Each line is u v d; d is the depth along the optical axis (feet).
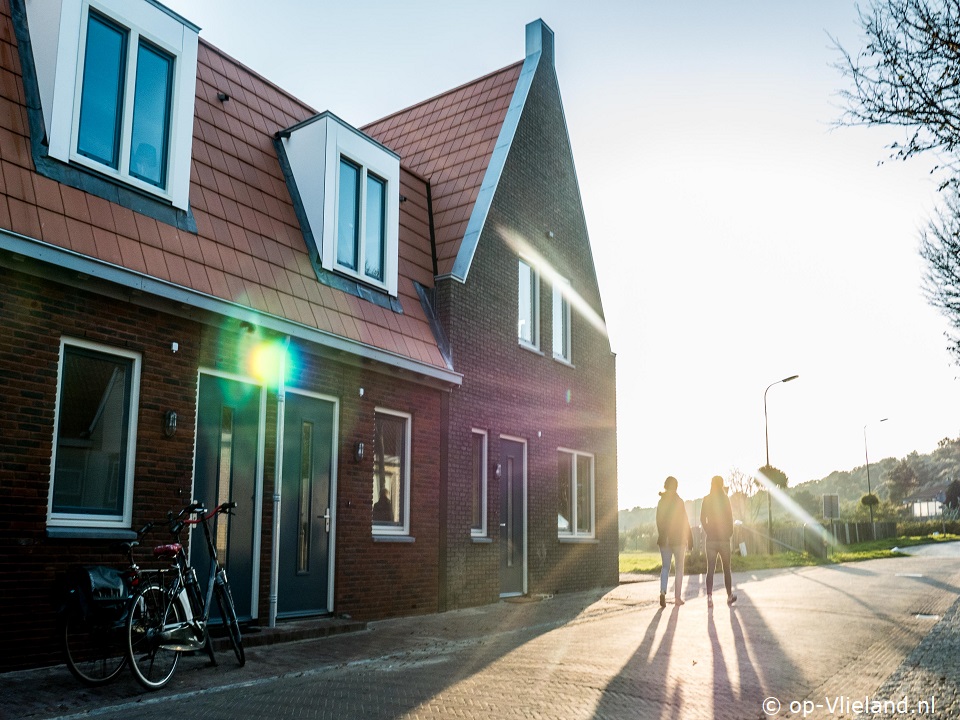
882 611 41.22
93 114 29.19
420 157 54.95
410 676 25.40
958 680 25.02
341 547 36.22
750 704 22.08
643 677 25.30
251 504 32.58
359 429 37.70
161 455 28.63
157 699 21.86
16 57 28.30
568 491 55.16
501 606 44.24
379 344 38.40
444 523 42.52
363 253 40.57
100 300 27.17
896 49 22.56
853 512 245.24
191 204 32.48
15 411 24.58
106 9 29.53
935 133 22.91
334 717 20.38
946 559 92.12
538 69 55.42
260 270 33.86
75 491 26.40
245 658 27.45
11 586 24.11
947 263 40.22
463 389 44.70
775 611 41.27
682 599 44.70
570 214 57.88
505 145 50.85
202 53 38.29
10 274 24.80
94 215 27.73
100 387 27.37
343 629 33.50
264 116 39.99
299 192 38.86
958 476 439.22
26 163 26.55
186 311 29.60
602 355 60.23
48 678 23.38
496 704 21.86
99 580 21.99
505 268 49.57
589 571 55.26
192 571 25.76
